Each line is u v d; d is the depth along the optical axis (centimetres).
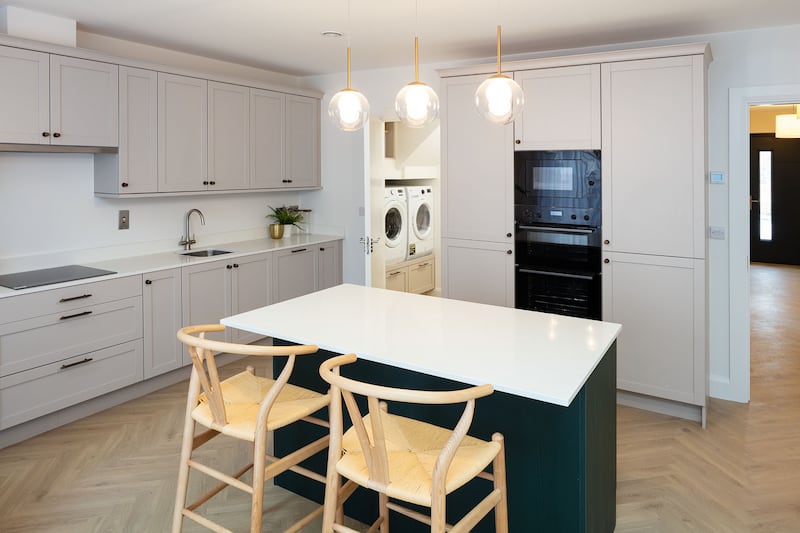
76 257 400
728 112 379
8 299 313
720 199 385
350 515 258
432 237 692
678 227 359
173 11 342
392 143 611
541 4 325
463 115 429
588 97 380
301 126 538
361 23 364
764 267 917
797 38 360
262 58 475
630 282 378
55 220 386
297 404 218
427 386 229
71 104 355
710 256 392
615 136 373
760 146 937
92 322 356
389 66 506
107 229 418
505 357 206
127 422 357
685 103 350
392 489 163
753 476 293
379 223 513
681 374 363
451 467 171
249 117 482
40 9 337
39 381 331
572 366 196
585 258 392
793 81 362
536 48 431
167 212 461
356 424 165
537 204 405
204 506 267
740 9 331
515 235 416
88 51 360
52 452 317
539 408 204
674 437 340
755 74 371
